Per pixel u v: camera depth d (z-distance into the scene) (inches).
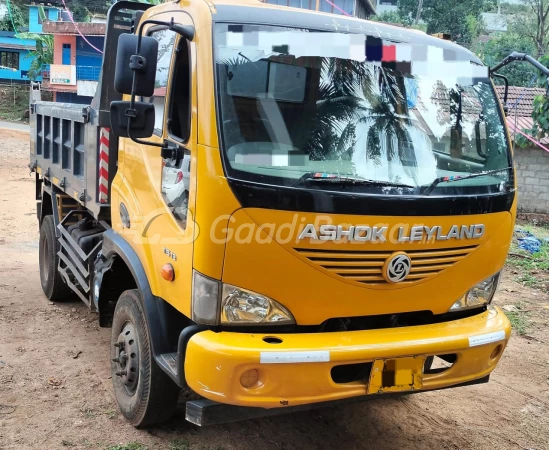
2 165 754.8
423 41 144.9
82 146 191.9
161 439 146.0
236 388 110.2
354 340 117.8
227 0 130.7
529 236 422.6
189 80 123.3
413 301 128.8
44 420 151.6
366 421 164.4
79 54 1239.5
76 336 210.4
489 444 156.4
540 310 269.7
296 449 146.8
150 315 133.3
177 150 124.7
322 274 117.1
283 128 119.6
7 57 1752.0
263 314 116.1
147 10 159.0
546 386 194.2
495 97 152.7
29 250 342.3
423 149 133.6
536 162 550.0
